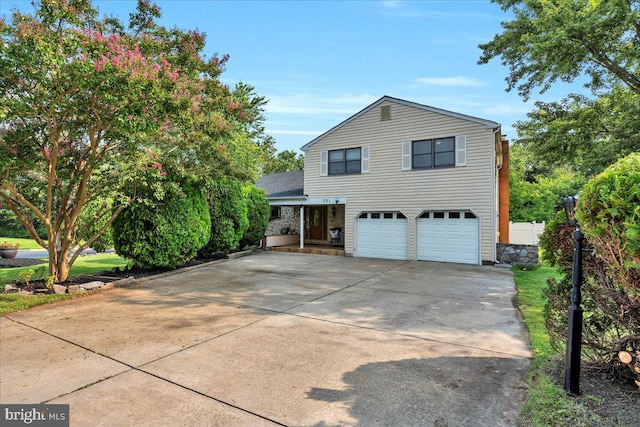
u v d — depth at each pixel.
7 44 5.27
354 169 14.30
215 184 11.99
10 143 6.63
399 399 3.11
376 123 13.78
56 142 6.88
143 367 3.78
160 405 3.02
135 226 9.29
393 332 4.95
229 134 8.73
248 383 3.41
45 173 7.80
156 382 3.44
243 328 5.11
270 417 2.84
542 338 4.64
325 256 14.03
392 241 13.45
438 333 4.91
